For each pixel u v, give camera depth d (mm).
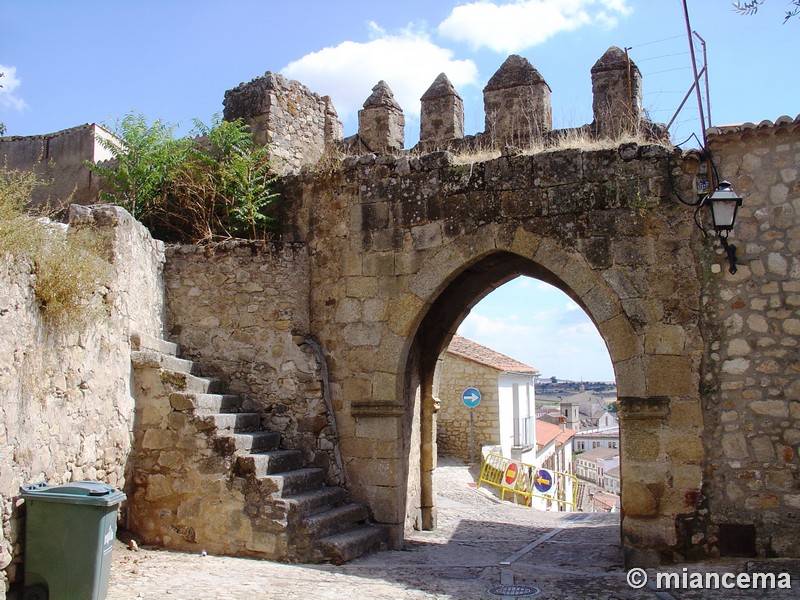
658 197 8953
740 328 8469
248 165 11227
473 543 10734
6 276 6477
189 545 8836
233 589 6992
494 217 9648
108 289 8562
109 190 14289
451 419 20844
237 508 8734
